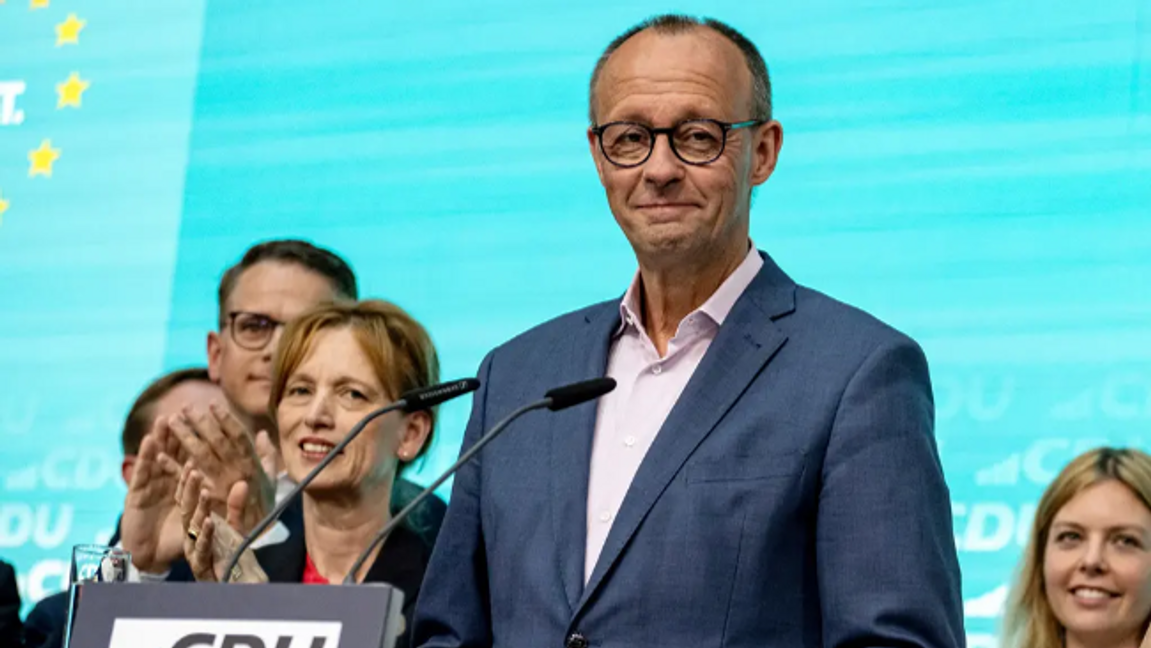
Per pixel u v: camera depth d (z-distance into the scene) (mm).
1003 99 12062
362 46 13953
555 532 7441
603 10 13367
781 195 12461
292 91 14070
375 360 11680
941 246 12008
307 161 13875
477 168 13391
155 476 11930
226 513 11516
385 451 11516
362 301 12117
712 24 7980
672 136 7594
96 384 13977
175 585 5723
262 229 13891
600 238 12938
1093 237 11664
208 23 14469
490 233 13234
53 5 14961
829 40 12570
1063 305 11641
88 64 14758
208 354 13750
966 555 11539
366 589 5496
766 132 8078
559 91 13305
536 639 7254
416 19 13844
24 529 13820
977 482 11594
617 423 7711
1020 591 11367
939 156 12133
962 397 11758
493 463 7895
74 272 14289
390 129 13719
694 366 7750
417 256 13375
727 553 7027
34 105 14781
